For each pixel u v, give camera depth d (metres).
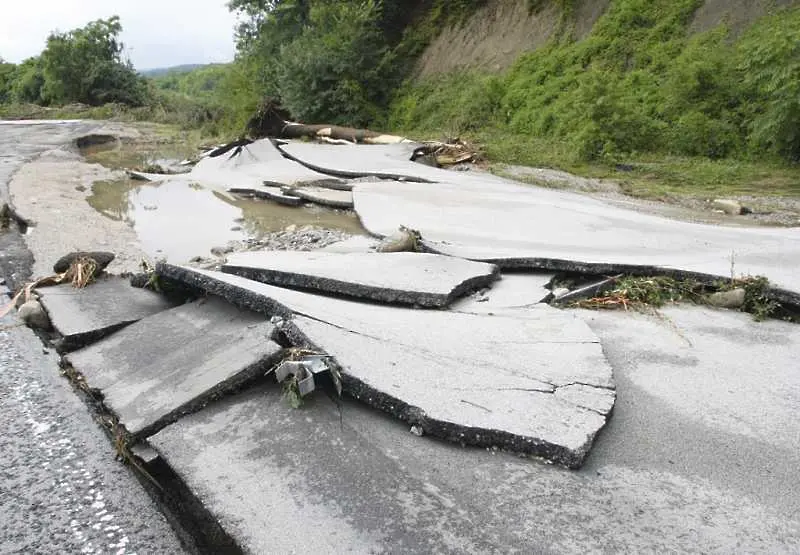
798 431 3.14
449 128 18.67
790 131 11.30
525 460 2.84
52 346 4.45
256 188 11.23
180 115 29.91
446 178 11.06
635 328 4.51
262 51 24.78
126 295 5.03
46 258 6.76
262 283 4.55
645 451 2.97
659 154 13.19
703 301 5.03
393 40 24.25
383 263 5.34
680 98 13.51
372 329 3.81
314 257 5.64
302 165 13.32
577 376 3.47
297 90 20.81
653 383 3.65
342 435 2.93
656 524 2.47
